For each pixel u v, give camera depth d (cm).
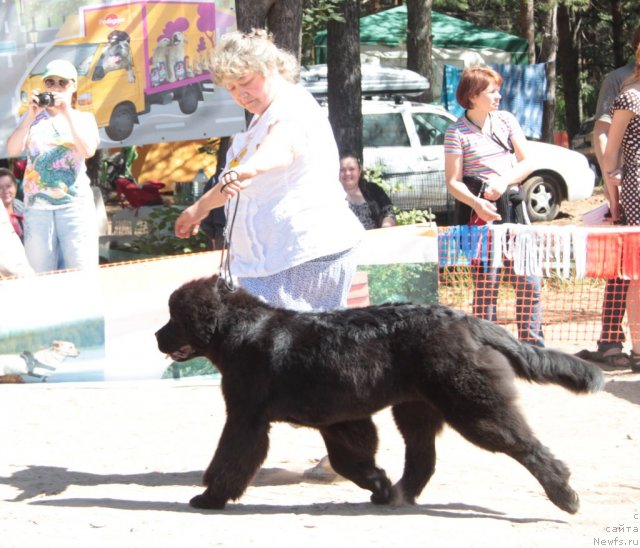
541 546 541
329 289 655
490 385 583
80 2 1265
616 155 1025
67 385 1000
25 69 1259
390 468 744
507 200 1020
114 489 688
